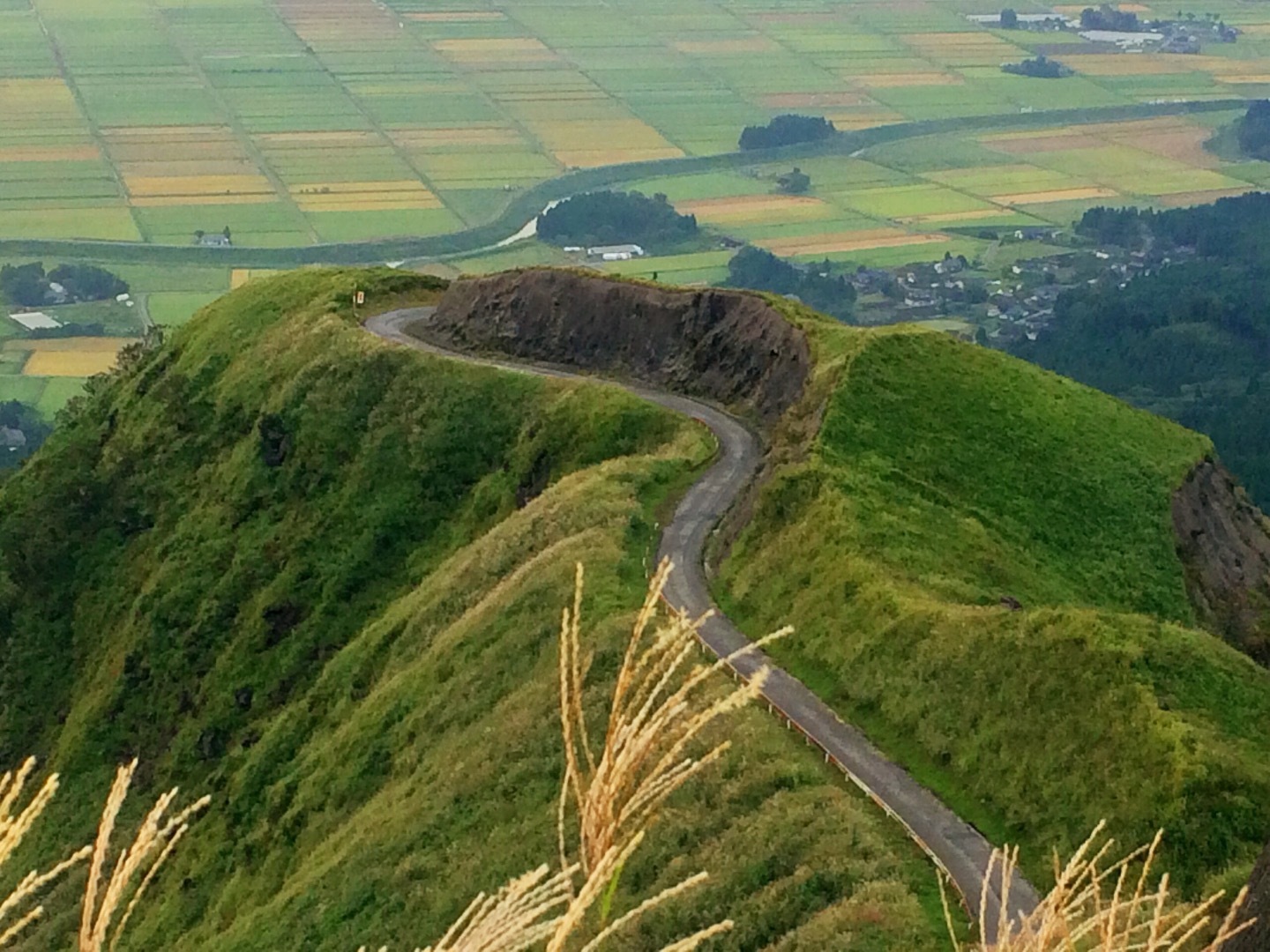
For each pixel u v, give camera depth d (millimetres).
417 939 45625
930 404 74688
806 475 63469
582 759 47812
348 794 62875
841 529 58188
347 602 84875
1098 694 43781
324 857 57781
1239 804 39219
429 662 65500
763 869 38125
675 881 38781
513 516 76125
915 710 46344
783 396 82188
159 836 9352
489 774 51938
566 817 45531
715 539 65812
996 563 61281
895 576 55000
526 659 58688
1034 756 42781
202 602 90000
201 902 68312
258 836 67812
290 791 68375
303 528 90062
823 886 36875
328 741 69125
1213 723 43438
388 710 65312
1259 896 22984
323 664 82062
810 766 43000
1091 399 83312
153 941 67938
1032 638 46531
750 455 77062
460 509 87062
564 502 71438
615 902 39188
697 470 74500
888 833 40094
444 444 89500
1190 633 48688
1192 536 76438
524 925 8891
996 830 41094
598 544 63750
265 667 83875
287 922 52719
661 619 53625
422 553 85688
